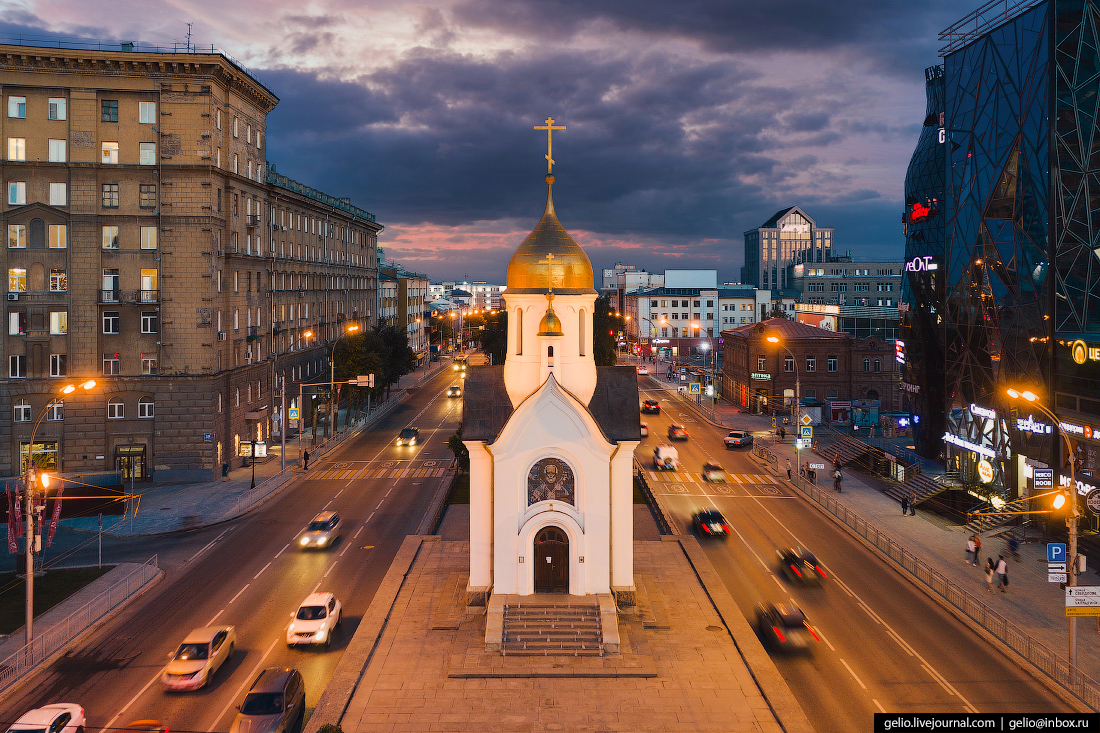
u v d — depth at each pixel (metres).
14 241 56.81
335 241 101.88
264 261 72.62
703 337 170.25
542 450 32.56
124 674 27.92
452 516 49.53
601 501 32.72
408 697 26.06
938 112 65.69
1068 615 27.11
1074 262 43.09
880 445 73.44
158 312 58.91
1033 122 47.19
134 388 58.62
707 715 24.92
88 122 57.66
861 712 25.36
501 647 29.41
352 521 48.97
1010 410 49.91
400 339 107.50
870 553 42.94
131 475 58.91
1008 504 48.00
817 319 128.25
